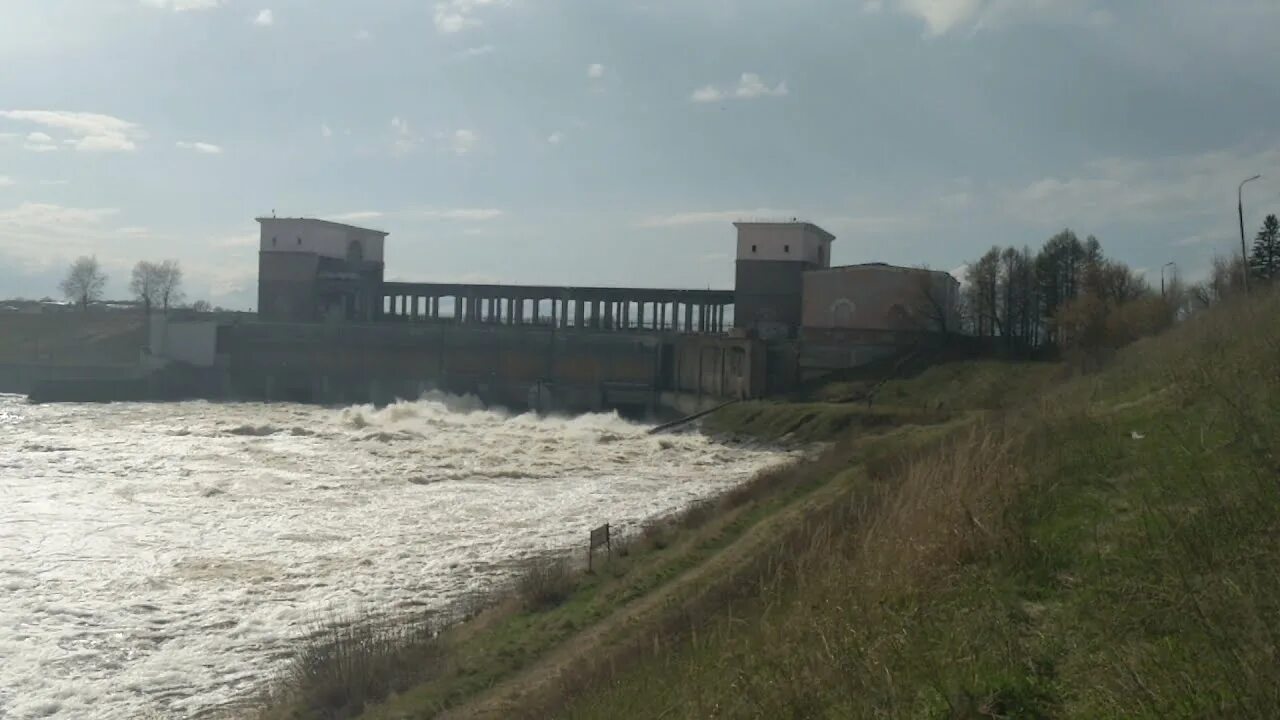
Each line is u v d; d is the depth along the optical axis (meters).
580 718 18.02
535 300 155.38
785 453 88.88
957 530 15.70
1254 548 11.95
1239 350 23.00
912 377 107.38
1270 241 76.19
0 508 59.16
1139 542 13.65
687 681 16.44
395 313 166.25
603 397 136.25
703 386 125.81
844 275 120.44
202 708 28.94
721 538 36.16
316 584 42.75
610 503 64.38
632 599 30.78
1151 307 83.19
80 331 191.00
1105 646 11.31
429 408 126.56
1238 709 9.13
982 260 126.00
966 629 12.73
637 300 147.88
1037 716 10.49
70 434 99.50
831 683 12.76
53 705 29.33
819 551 20.70
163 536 52.22
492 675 26.14
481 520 58.03
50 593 40.78
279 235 153.00
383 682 27.36
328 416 122.19
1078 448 19.75
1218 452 16.14
